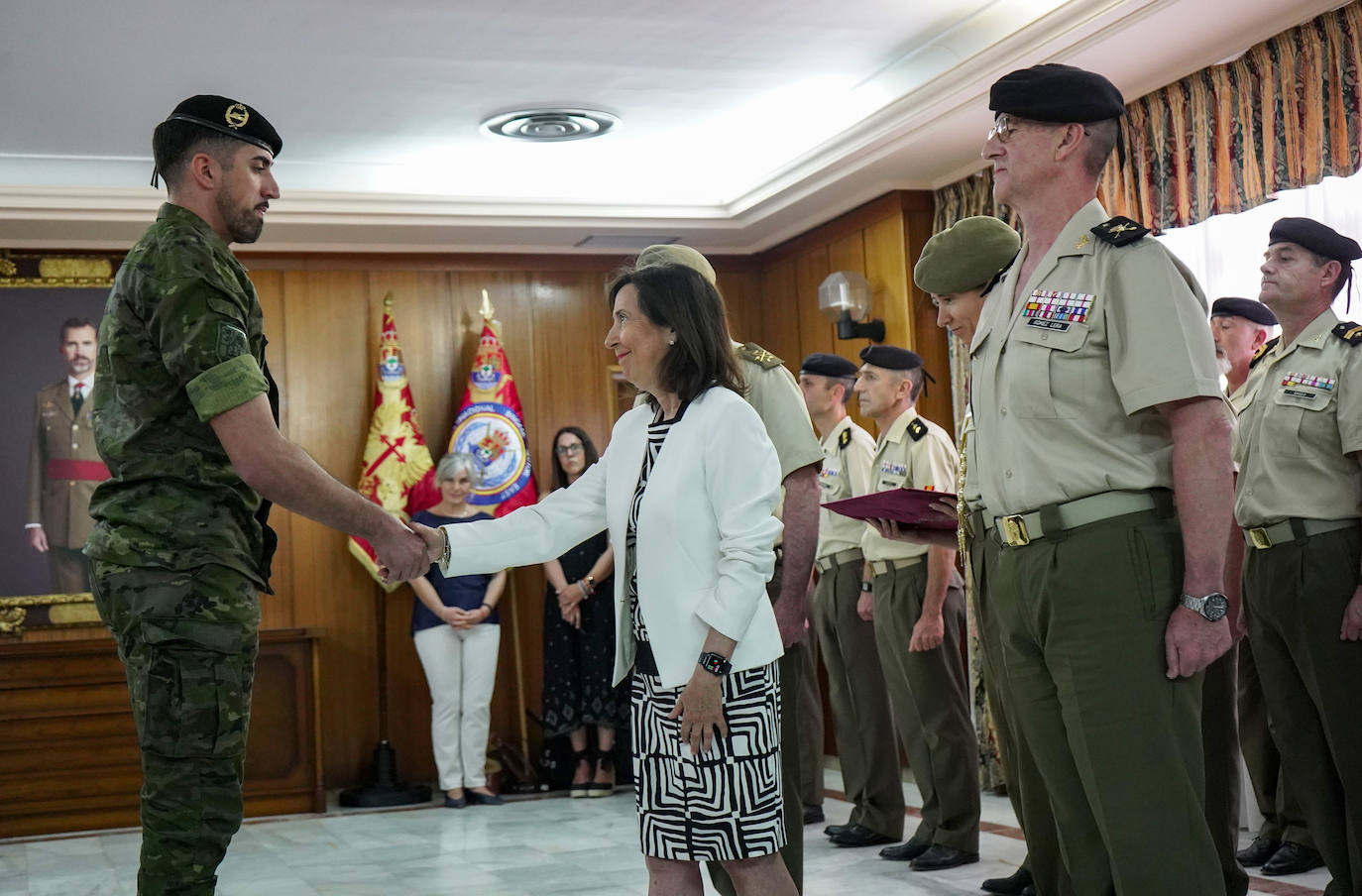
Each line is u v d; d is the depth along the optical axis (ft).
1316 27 14.32
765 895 7.35
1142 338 6.91
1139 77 16.34
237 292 7.89
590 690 21.01
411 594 23.11
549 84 18.22
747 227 23.47
